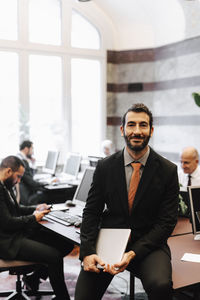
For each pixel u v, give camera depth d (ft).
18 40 21.98
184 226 9.53
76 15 23.67
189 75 20.10
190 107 20.15
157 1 21.08
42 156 23.16
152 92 23.11
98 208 7.41
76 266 12.77
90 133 24.64
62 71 23.41
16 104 22.25
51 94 23.32
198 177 12.51
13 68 22.12
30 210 10.85
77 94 24.11
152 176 6.95
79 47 23.73
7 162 9.78
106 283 7.04
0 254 9.05
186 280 6.22
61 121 23.71
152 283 6.02
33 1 22.43
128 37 23.66
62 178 20.51
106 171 7.29
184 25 20.07
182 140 20.83
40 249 9.01
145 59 23.17
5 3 21.70
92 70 24.38
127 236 6.71
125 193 7.07
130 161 7.14
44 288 10.89
